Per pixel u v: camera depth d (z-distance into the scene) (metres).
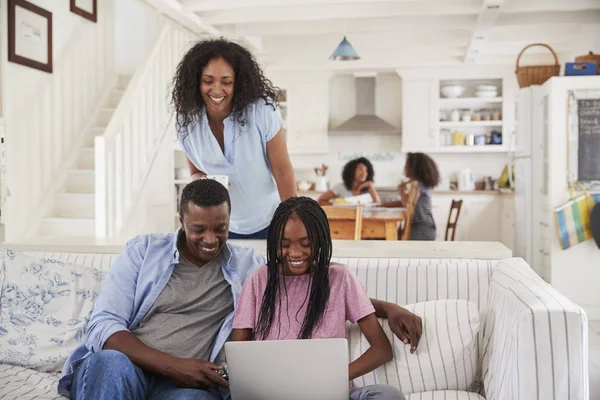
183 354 1.85
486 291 2.13
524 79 5.31
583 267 4.64
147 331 1.88
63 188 5.22
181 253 1.97
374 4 5.65
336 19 6.13
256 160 2.45
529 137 5.23
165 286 1.93
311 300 1.75
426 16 6.09
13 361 2.17
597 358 3.41
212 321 1.92
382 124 8.34
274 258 1.76
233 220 2.61
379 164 8.65
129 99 4.70
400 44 7.03
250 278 1.84
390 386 1.65
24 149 4.66
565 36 6.65
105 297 1.90
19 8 4.53
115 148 4.37
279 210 1.75
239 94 2.30
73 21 5.46
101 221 4.18
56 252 2.50
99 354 1.61
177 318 1.90
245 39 6.71
